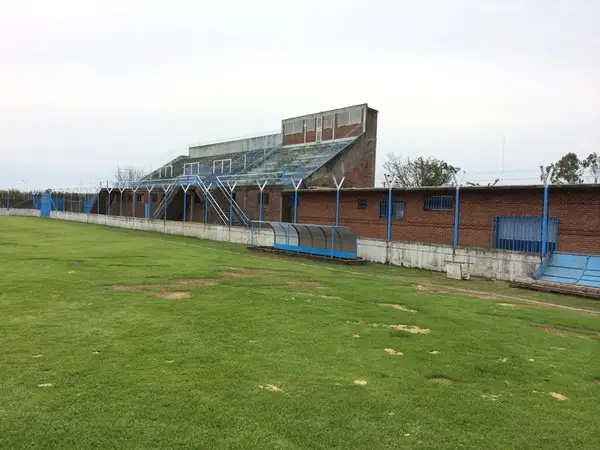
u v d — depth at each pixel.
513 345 8.66
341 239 23.59
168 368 6.63
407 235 26.14
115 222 48.31
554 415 5.71
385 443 4.87
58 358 6.85
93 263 17.58
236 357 7.24
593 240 19.16
